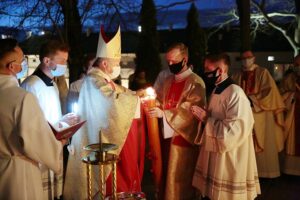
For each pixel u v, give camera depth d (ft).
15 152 8.29
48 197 10.71
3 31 26.61
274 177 17.42
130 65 68.85
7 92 8.15
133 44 70.23
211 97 11.36
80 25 27.32
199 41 59.36
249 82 17.17
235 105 10.50
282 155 18.24
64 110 13.69
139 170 12.08
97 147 7.95
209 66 11.08
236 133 10.39
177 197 12.37
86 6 27.32
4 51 8.34
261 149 16.87
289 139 17.74
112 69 11.09
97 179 10.78
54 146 8.50
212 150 10.84
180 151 12.23
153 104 11.89
